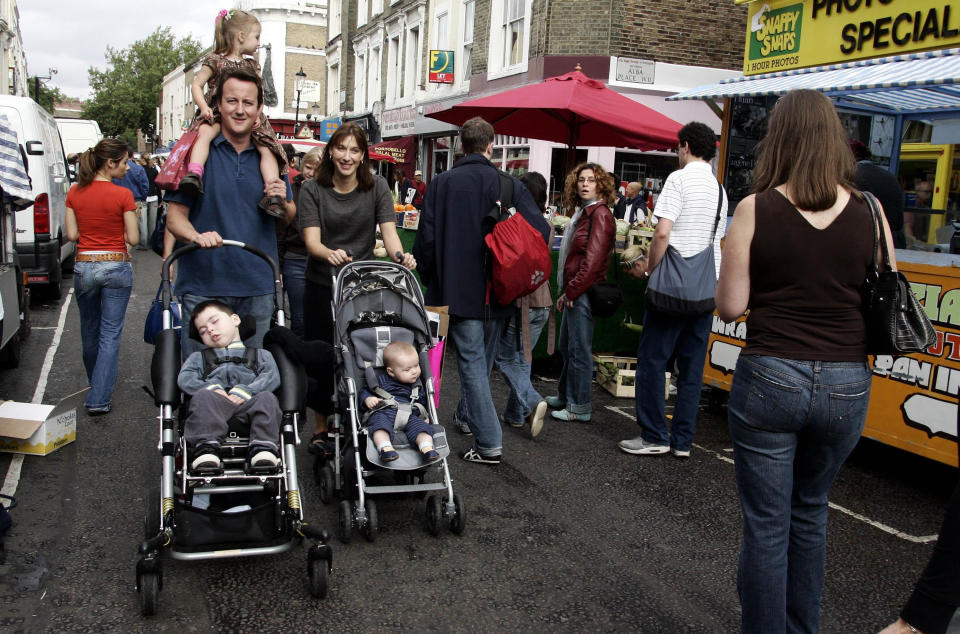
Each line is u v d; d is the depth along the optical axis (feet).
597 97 25.96
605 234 19.20
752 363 8.67
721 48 52.80
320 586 11.03
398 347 13.87
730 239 8.84
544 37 52.06
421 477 14.49
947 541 8.51
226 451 11.94
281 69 145.79
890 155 25.41
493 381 25.32
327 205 15.85
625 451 18.43
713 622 11.05
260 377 12.30
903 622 8.77
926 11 25.73
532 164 53.67
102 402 19.38
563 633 10.62
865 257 8.45
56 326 30.07
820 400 8.33
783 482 8.64
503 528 13.93
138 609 10.72
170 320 13.03
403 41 82.94
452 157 70.69
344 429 14.05
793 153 8.57
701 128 16.85
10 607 10.60
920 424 16.38
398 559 12.59
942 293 15.97
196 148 13.17
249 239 13.96
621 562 12.80
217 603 11.01
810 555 9.10
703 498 15.74
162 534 10.56
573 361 20.51
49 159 35.45
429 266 16.75
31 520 13.39
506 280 15.75
